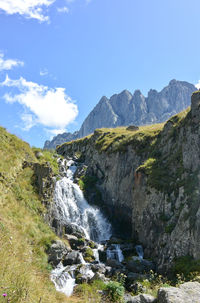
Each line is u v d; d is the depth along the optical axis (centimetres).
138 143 3803
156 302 908
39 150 3372
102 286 1573
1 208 1603
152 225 2511
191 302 745
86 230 3228
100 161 4522
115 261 2197
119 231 3506
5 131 2555
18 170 2200
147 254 2384
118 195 3709
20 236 1475
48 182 2358
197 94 2731
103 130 5719
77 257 2061
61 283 1593
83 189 3984
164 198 2488
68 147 6950
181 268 1711
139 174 3056
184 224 1938
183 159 2602
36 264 1375
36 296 762
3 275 666
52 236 1897
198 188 2062
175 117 3453
